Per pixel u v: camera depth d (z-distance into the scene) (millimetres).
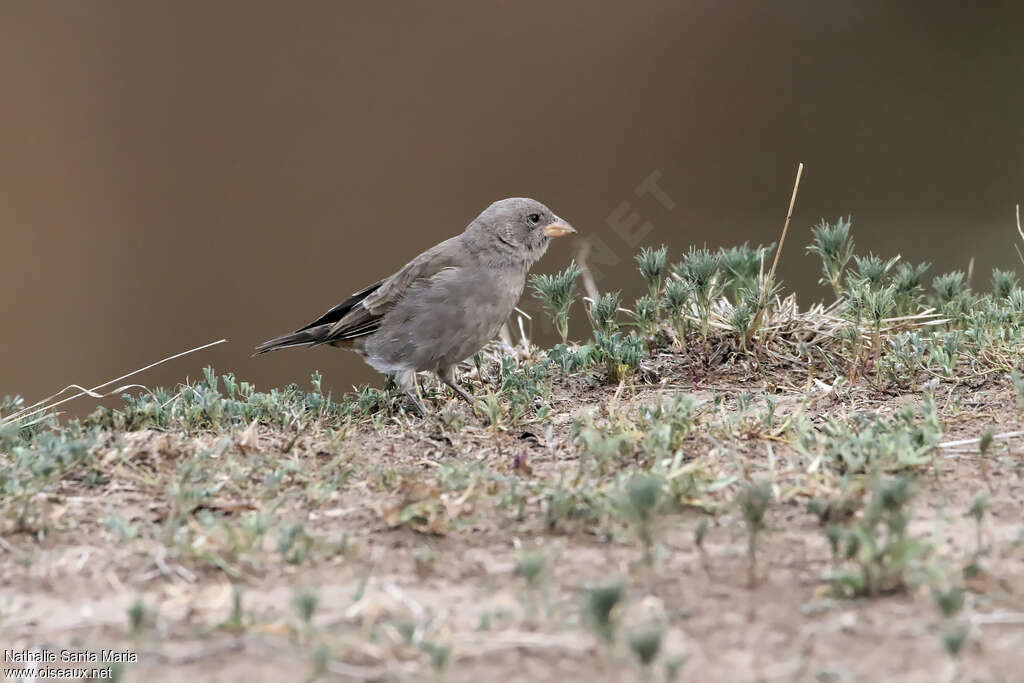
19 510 7957
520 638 5938
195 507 8023
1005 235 23500
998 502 7539
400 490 8180
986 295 12492
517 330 14453
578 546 7121
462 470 8320
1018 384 9258
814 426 9461
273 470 8867
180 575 6973
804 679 5445
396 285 11750
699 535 6867
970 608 6012
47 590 6859
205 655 5918
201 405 10398
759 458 8539
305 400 10836
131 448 9141
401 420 10672
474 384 11977
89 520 7906
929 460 8141
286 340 12312
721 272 12375
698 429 9180
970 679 5355
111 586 6887
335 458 9180
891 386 10547
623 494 7176
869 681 5402
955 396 10117
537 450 9375
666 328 12289
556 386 11523
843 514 7312
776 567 6652
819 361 11516
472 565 6934
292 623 6207
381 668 5711
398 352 11727
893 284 12000
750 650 5734
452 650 5820
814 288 21078
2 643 6188
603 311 12031
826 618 6008
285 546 7062
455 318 11625
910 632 5805
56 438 9141
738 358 11758
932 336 11211
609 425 9422
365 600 6438
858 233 24422
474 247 11812
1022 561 6590
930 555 6516
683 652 5750
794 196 11859
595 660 5727
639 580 6562
